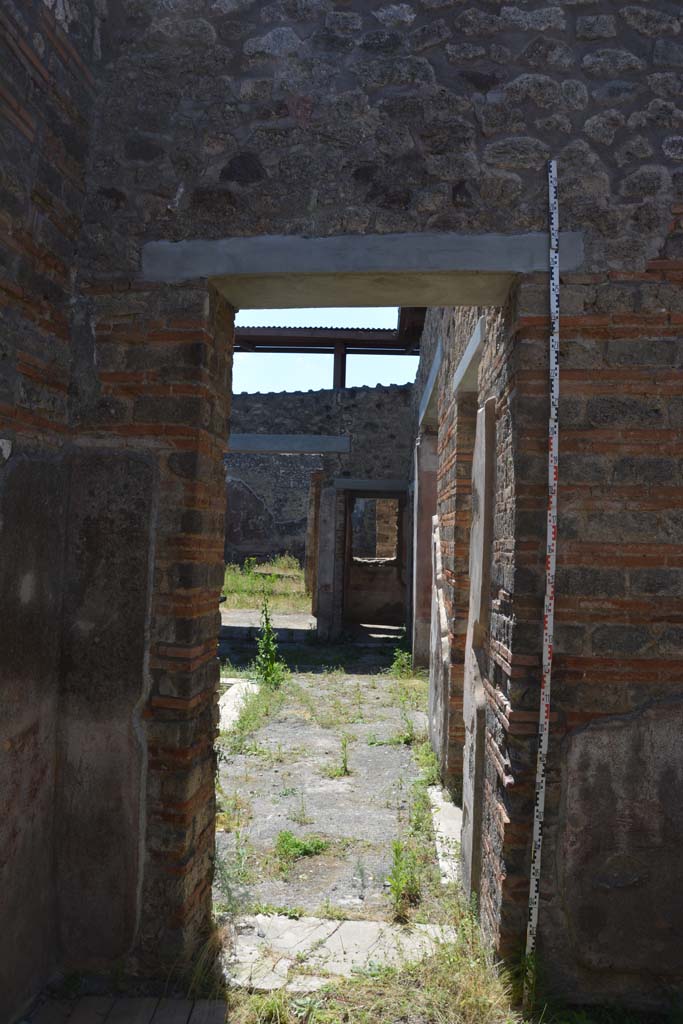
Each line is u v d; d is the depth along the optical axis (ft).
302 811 16.56
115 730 10.25
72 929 10.27
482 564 12.18
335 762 20.17
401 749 21.47
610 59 10.28
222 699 26.73
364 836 15.60
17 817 9.30
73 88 10.24
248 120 10.65
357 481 41.70
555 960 9.86
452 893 12.98
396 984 10.16
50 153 9.75
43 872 10.02
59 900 10.27
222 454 11.49
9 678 9.08
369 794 17.95
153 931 10.16
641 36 10.30
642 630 9.79
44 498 9.85
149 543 10.32
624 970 9.78
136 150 10.69
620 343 9.89
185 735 10.15
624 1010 9.75
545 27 10.39
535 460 9.93
